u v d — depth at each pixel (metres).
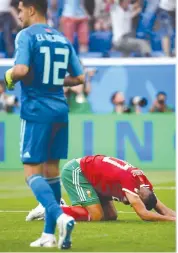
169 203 33.31
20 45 19.61
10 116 50.47
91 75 51.62
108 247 20.09
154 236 22.30
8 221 26.72
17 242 21.23
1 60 51.88
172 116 50.47
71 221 18.97
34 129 19.77
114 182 25.38
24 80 19.88
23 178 45.69
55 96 20.06
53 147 20.27
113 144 50.41
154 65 51.59
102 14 56.84
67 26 56.69
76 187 26.12
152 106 51.62
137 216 27.81
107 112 51.72
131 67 51.69
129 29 56.69
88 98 51.56
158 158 50.44
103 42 56.84
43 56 19.81
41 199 19.38
